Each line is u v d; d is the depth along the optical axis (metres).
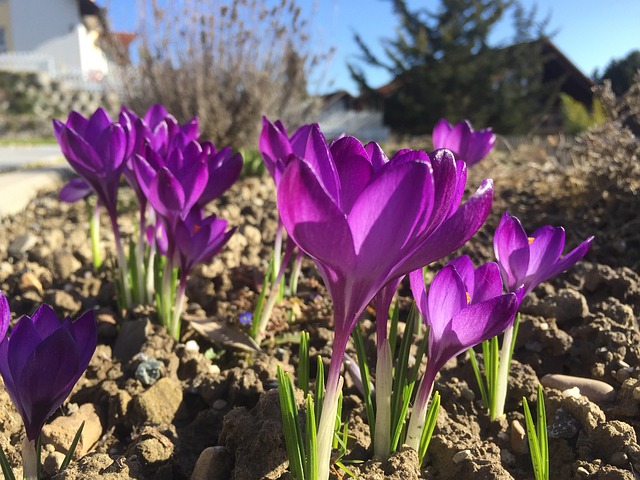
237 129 0.83
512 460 0.17
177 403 0.20
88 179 0.25
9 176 0.74
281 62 0.84
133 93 0.87
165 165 0.23
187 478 0.17
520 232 0.18
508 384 0.20
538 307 0.26
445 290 0.14
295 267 0.30
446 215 0.11
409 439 0.15
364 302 0.11
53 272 0.33
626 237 0.37
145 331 0.24
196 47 0.79
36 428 0.13
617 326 0.24
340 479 0.15
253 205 0.49
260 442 0.16
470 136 0.32
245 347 0.24
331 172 0.10
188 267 0.24
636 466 0.16
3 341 0.13
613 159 0.40
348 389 0.21
